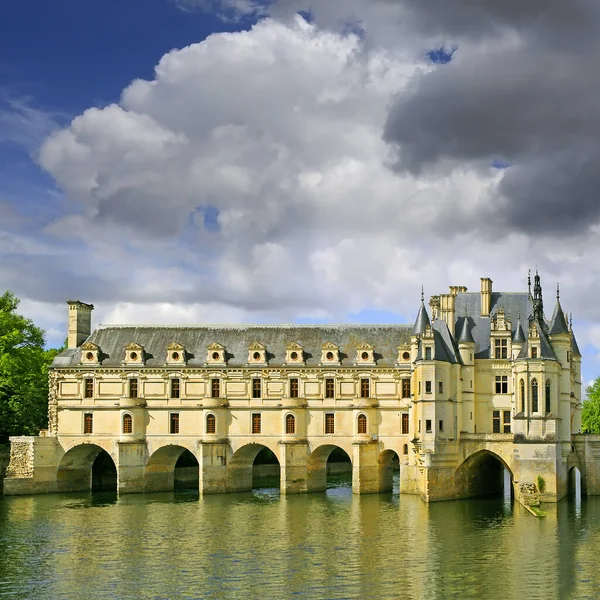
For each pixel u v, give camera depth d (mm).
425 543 80562
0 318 132500
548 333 112312
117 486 124500
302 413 122688
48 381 137375
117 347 129375
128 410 123938
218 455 121750
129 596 64375
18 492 120750
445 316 117562
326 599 62812
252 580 68188
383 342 126312
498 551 76562
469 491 113438
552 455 103062
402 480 116875
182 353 126500
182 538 85125
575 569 70062
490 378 117875
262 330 130125
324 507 105125
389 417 121500
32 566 73875
